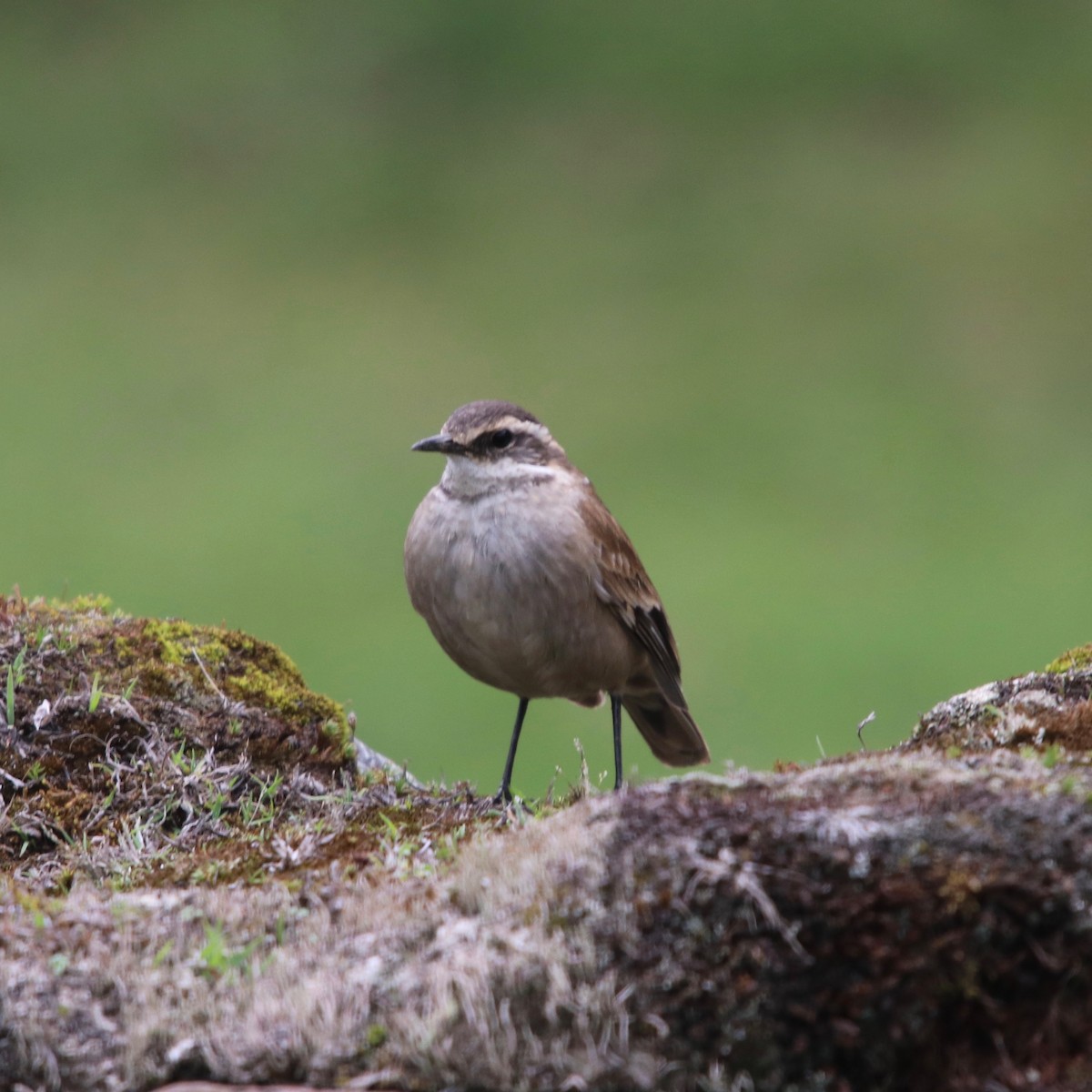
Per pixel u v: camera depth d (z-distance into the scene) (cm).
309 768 707
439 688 1348
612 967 430
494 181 2473
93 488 1734
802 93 2673
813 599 1526
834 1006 423
